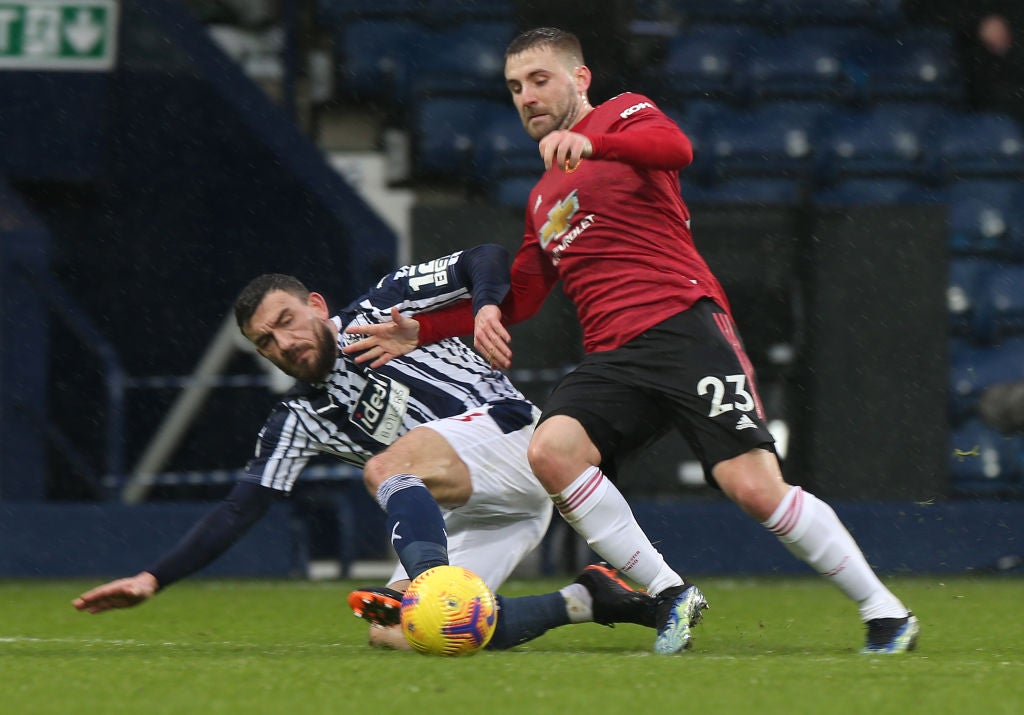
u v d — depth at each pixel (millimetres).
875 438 33375
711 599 26281
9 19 35562
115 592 14797
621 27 43375
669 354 14312
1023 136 44094
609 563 14617
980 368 38844
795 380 33594
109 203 36062
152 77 35875
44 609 24219
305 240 35812
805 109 44000
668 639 14367
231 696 10719
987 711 9867
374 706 10086
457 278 15773
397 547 13805
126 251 36094
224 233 35906
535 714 9680
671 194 14945
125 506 32312
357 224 35562
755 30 47469
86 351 35750
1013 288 40031
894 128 43812
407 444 15250
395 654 14281
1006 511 32500
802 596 27125
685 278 14602
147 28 35781
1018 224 42562
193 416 34094
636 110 14984
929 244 33250
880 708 9977
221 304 36062
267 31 44719
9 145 35531
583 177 14922
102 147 35812
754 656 13914
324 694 10734
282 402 15891
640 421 14586
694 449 14508
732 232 33375
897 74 45844
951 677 11758
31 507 32062
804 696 10547
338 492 34812
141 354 36094
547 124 15438
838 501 33312
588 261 14883
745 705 10086
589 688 10945
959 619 21281
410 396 15828
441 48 45469
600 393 14484
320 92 45812
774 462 14297
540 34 15492
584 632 18734
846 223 33344
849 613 22781
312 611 23422
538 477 14492
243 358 35750
